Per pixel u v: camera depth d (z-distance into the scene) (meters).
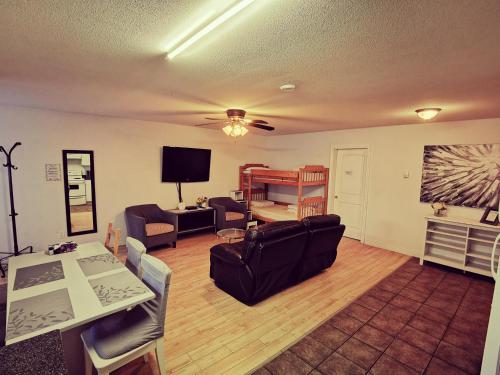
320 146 5.79
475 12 1.19
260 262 2.66
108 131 4.48
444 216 4.06
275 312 2.76
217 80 2.27
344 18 1.27
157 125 5.05
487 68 1.88
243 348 2.22
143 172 4.96
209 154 5.82
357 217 5.38
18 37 1.53
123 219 4.79
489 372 1.38
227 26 1.36
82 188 5.96
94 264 2.15
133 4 1.20
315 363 2.07
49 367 0.85
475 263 3.92
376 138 4.89
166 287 1.75
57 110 3.95
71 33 1.49
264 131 5.86
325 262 3.67
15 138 3.68
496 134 3.69
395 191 4.70
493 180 3.72
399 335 2.42
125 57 1.82
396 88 2.41
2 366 0.84
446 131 4.10
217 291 3.18
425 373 1.99
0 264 3.41
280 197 6.79
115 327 1.73
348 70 1.98
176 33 1.49
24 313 1.46
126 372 1.95
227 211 5.87
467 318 2.71
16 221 3.77
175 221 4.75
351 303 2.97
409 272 3.85
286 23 1.32
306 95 2.71
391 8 1.18
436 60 1.76
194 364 2.04
